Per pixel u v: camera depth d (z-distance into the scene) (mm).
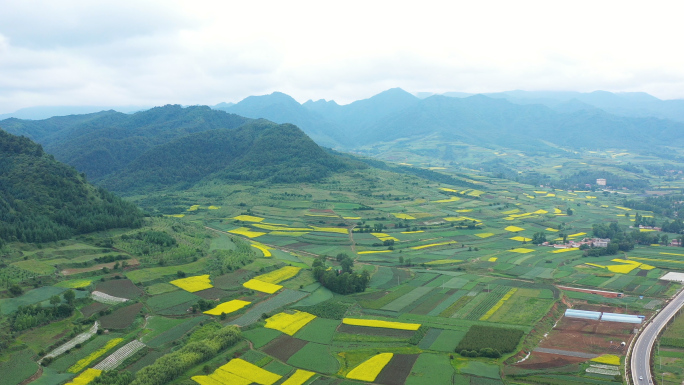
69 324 160125
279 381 137625
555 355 155750
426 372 142625
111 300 180625
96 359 142750
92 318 165625
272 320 181750
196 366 142000
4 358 137625
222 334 157875
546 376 140875
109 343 151375
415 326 178125
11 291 170125
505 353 155750
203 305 182750
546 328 179000
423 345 162625
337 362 150375
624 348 159875
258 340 163750
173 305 184375
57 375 133625
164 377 131500
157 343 154875
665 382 136125
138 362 143625
